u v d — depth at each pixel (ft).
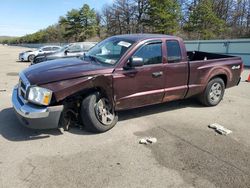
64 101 14.11
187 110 20.30
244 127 17.01
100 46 18.35
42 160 12.11
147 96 16.85
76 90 13.80
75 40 219.61
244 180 10.94
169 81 17.80
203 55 25.14
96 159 12.30
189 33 140.26
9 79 34.45
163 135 15.29
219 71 20.80
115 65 15.38
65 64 15.62
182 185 10.49
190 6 158.51
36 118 13.25
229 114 19.69
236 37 134.92
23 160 12.09
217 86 21.38
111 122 15.76
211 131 16.15
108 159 12.34
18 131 15.29
